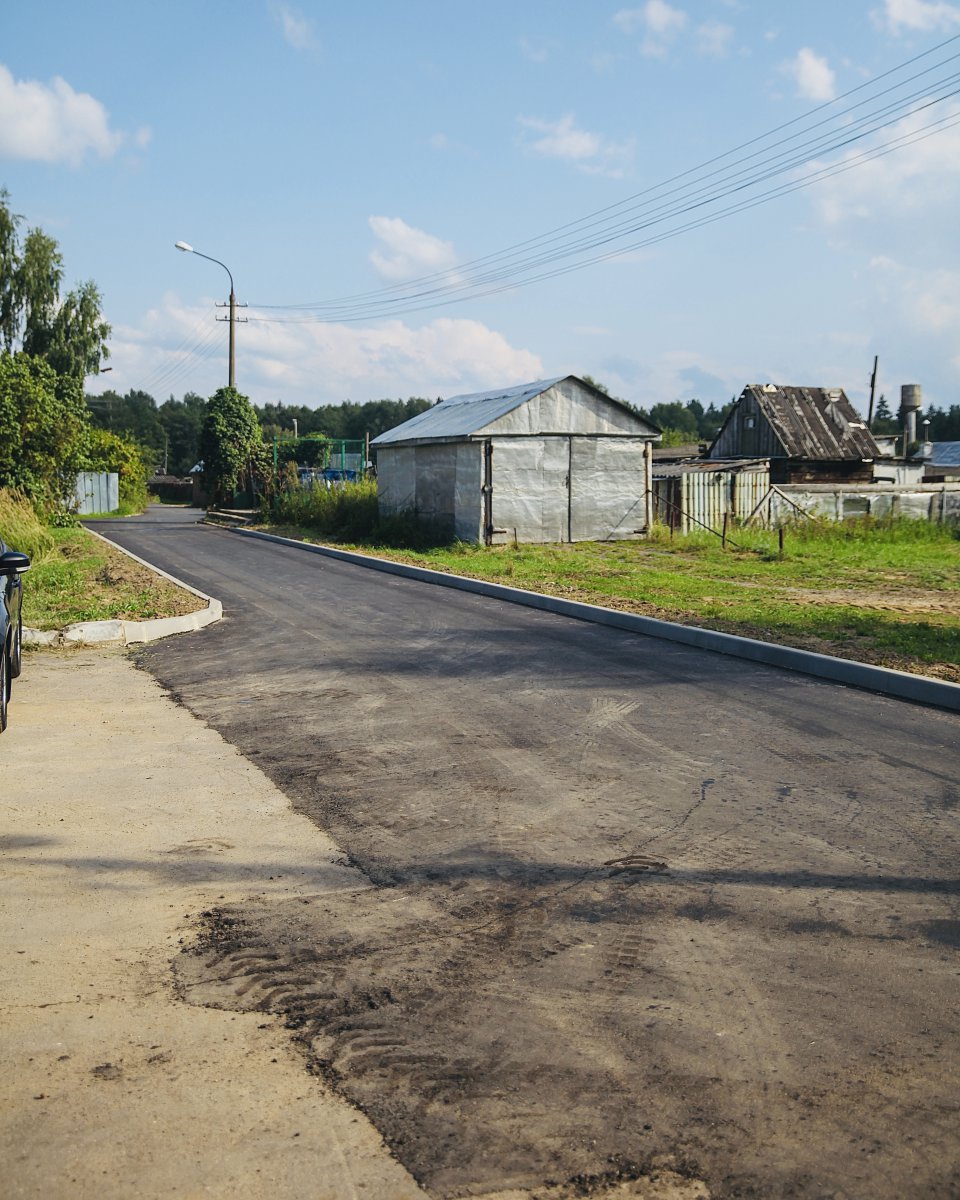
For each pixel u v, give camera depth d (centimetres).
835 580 1728
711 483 2698
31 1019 343
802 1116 288
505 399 2475
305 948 399
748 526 2686
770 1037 331
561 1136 281
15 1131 282
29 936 409
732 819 546
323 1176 265
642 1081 306
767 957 388
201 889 459
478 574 1723
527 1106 295
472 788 605
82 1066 316
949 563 2025
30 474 2823
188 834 530
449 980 372
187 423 13712
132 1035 334
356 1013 349
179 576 1800
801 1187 260
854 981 368
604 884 461
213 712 809
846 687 880
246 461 4828
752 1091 301
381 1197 258
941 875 468
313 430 13462
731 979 371
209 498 5059
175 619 1209
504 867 483
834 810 560
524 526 2344
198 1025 341
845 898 443
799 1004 352
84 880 468
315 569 1933
